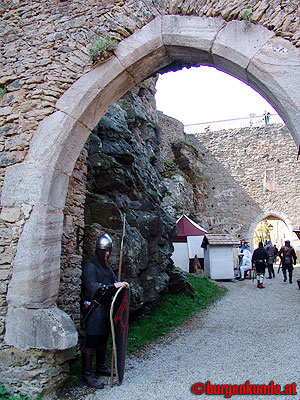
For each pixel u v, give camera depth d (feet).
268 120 63.67
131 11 11.69
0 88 12.46
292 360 12.38
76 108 11.62
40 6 12.67
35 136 11.66
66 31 12.18
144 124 31.89
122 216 17.48
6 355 10.46
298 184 57.82
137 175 22.02
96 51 11.45
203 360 12.84
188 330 17.65
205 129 67.15
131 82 12.44
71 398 10.02
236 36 10.46
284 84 9.68
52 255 11.17
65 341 9.90
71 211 13.64
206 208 62.34
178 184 54.19
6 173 11.68
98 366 11.59
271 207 58.85
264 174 60.03
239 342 15.12
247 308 22.95
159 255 21.42
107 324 11.12
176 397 9.68
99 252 11.50
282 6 10.11
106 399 9.77
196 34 10.90
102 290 10.99
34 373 10.05
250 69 10.25
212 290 29.94
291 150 58.95
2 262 11.06
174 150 61.36
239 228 59.98
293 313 20.65
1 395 9.96
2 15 13.06
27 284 10.59
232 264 39.45
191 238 42.80
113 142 20.15
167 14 11.39
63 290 12.75
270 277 40.16
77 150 12.28
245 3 10.50
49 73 12.03
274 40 10.05
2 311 10.80
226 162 62.59
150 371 11.86
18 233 11.09
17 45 12.59
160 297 22.52
